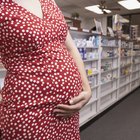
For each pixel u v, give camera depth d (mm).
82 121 3609
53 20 789
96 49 4016
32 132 705
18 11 708
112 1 7848
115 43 5012
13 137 712
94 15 10461
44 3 824
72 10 9508
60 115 755
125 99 5699
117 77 5262
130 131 3422
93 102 4094
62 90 754
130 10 9367
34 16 737
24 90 706
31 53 713
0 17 688
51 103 732
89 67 4066
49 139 735
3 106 741
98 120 3988
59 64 762
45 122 725
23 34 688
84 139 3129
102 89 4750
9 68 738
